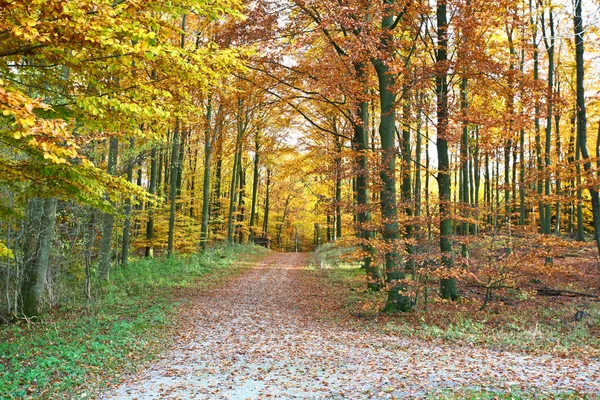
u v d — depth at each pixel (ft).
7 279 32.78
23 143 21.44
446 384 20.34
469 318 35.24
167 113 22.77
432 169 42.52
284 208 177.06
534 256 36.17
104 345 26.48
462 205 39.22
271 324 35.14
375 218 45.16
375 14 35.73
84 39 18.69
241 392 19.81
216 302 44.65
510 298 44.21
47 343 26.68
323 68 43.09
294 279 63.82
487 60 37.19
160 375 22.38
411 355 25.73
